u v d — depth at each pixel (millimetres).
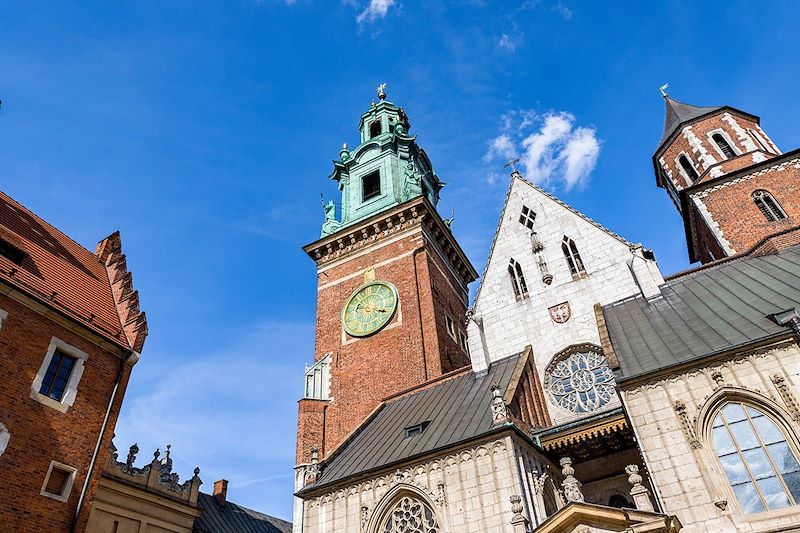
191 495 31969
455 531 21172
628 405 20062
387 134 58531
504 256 35906
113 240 35656
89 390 25016
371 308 44438
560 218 35188
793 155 38281
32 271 26953
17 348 22672
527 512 20250
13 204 32000
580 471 24719
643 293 29047
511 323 32875
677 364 19625
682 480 17844
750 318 21391
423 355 39250
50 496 21688
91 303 28906
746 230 37156
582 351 29672
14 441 21125
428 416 28500
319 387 41250
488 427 23203
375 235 49062
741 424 18125
